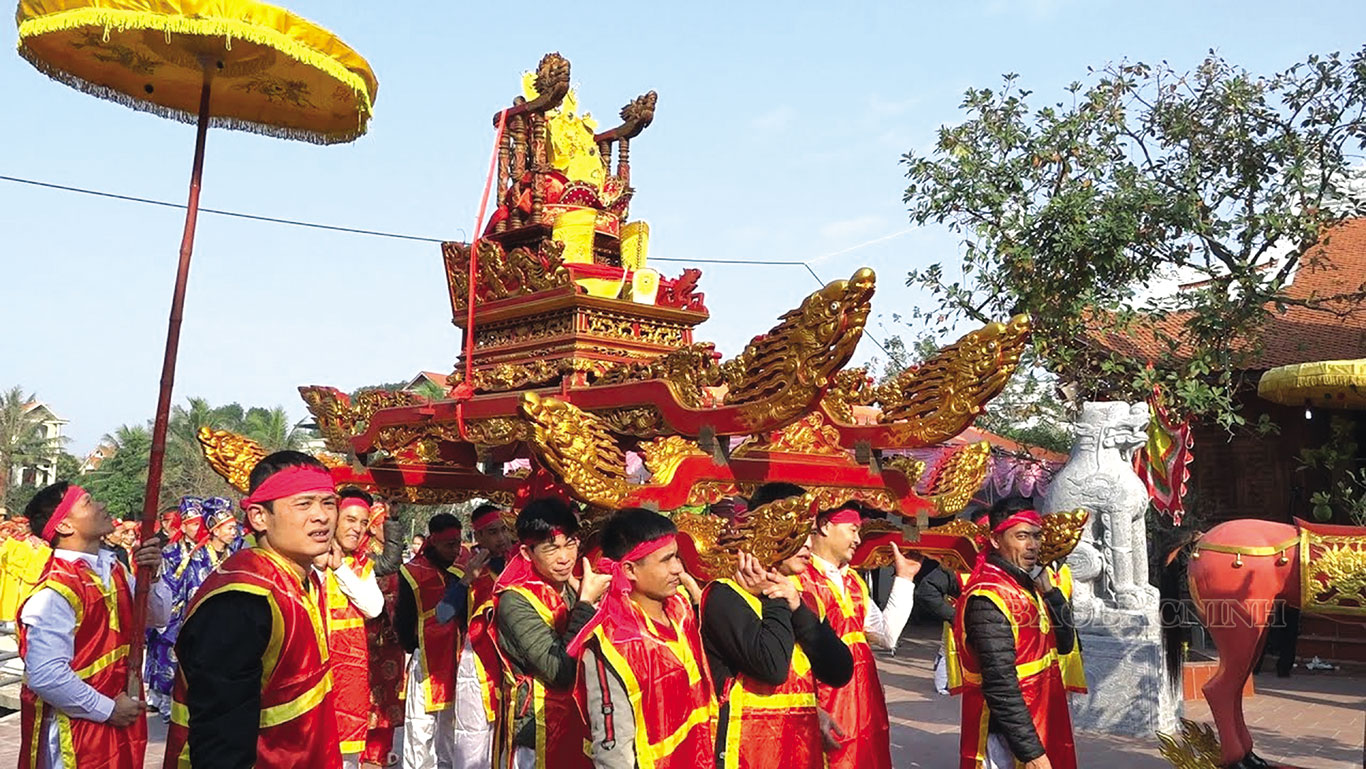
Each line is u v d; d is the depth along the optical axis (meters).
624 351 4.55
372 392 5.48
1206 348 12.21
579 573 4.31
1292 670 13.51
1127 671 9.14
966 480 5.59
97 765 4.29
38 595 4.28
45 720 4.32
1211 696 6.95
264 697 3.38
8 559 10.82
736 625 3.86
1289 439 15.15
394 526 7.47
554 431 3.63
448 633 6.70
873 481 5.10
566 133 5.15
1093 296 11.76
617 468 3.79
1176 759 6.98
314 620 3.56
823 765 4.40
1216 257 12.84
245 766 3.17
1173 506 11.22
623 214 5.26
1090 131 12.34
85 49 4.32
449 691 6.65
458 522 6.85
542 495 4.62
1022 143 12.33
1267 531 6.89
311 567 3.73
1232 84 12.42
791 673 4.30
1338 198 12.57
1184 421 11.60
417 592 6.72
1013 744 4.59
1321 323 15.54
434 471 5.77
